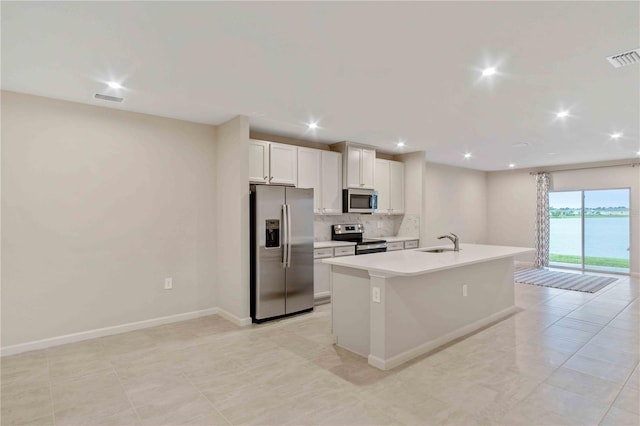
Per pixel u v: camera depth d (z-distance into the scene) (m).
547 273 7.36
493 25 2.10
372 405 2.36
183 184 4.23
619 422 2.16
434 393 2.52
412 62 2.63
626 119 4.18
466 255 3.76
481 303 4.07
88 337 3.58
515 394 2.50
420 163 6.39
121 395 2.50
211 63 2.64
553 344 3.47
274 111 3.88
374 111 3.88
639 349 3.33
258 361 3.07
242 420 2.20
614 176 7.27
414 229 6.51
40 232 3.33
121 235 3.79
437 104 3.63
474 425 2.13
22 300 3.24
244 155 4.08
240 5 1.89
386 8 1.92
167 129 4.12
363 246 5.50
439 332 3.48
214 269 4.47
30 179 3.28
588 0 1.83
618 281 6.54
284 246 4.27
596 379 2.72
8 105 3.18
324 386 2.62
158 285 4.04
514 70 2.77
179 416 2.24
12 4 1.86
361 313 3.21
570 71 2.79
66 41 2.29
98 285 3.64
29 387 2.61
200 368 2.93
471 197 8.77
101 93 3.28
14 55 2.49
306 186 5.04
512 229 8.81
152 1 1.84
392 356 2.98
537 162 7.65
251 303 4.20
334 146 5.68
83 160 3.56
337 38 2.26
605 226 7.54
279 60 2.59
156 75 2.86
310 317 4.39
